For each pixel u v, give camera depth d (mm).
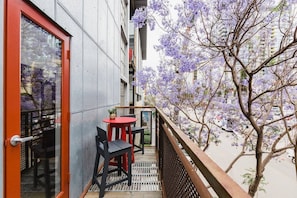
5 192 1147
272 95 2898
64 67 1997
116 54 5477
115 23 5301
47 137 1718
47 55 1688
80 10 2482
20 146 1291
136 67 12578
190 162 1265
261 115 3090
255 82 2990
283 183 3924
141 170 3314
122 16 7082
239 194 514
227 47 2057
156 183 2826
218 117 3795
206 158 821
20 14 1287
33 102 1499
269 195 3545
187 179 1129
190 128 4129
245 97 3137
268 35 2434
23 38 1348
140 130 4152
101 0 3641
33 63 1483
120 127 3332
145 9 2695
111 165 3271
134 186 2719
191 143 1098
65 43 2025
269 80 2939
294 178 4035
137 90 12953
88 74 2822
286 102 2939
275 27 2293
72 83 2207
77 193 2328
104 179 2398
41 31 1579
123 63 7641
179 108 3953
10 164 1189
